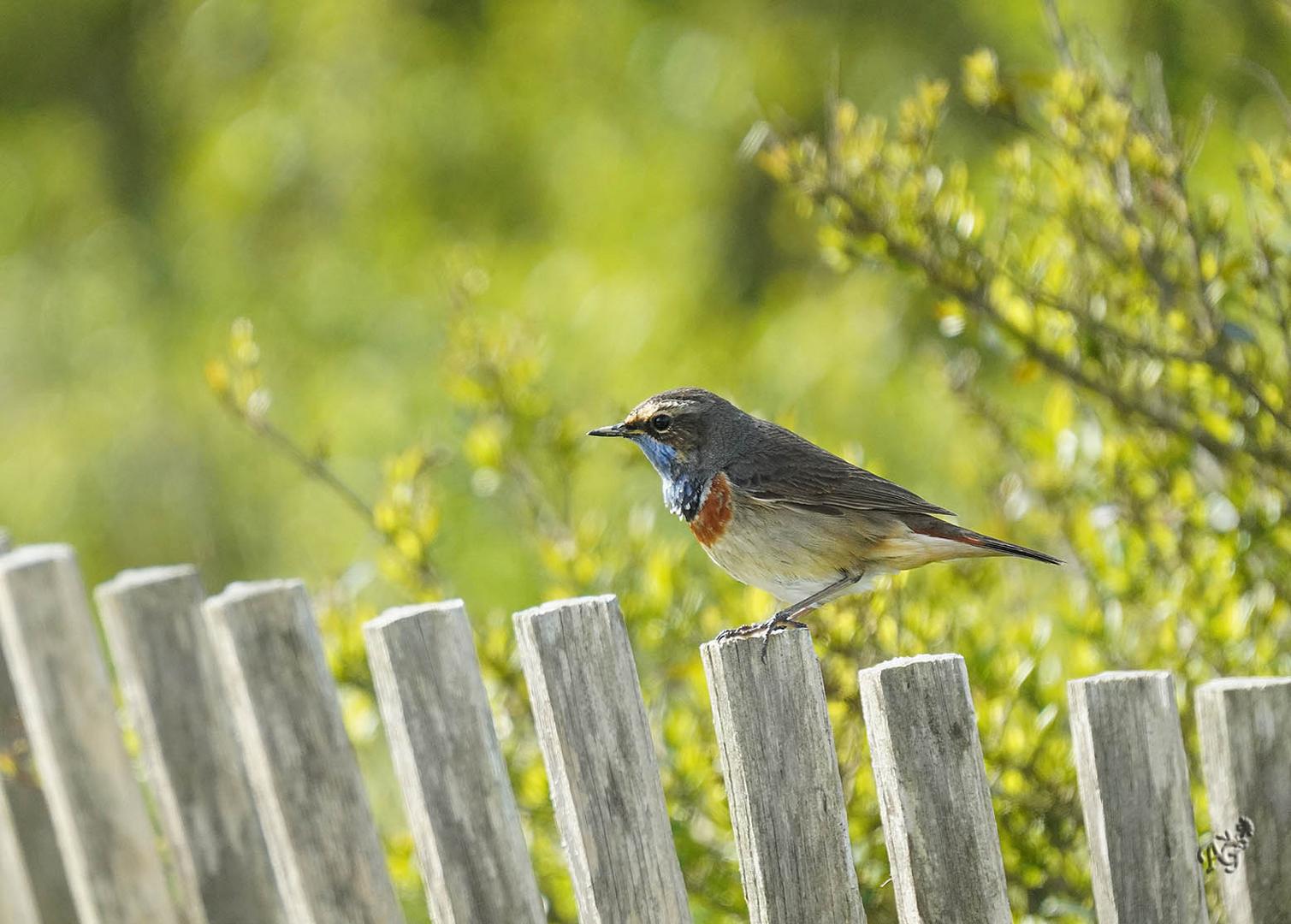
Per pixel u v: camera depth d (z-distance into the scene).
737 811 6.31
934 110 10.25
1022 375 10.18
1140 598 10.19
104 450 24.69
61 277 26.39
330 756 7.09
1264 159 9.59
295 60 25.03
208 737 7.45
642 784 6.37
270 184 24.59
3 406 25.64
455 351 12.31
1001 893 6.14
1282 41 17.80
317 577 21.08
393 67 24.72
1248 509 9.98
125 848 7.83
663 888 6.36
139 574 7.57
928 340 18.48
